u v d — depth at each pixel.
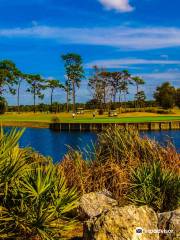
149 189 9.59
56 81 145.88
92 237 6.59
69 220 8.03
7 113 143.50
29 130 83.75
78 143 52.47
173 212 7.12
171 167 11.03
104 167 10.88
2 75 128.50
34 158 9.14
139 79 159.75
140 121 87.19
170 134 70.69
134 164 10.84
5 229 7.10
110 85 144.50
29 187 7.39
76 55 136.62
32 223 7.25
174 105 152.00
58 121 95.38
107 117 114.75
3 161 7.24
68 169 10.95
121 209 6.72
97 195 9.16
